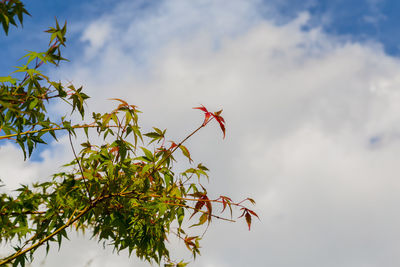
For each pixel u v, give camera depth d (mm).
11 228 2502
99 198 2420
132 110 2467
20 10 1845
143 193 2441
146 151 2453
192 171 2574
